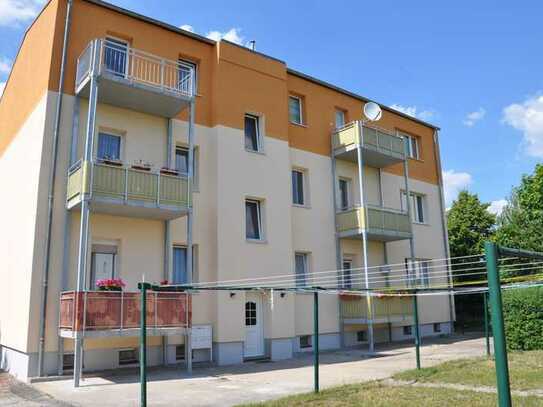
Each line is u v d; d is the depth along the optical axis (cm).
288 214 1739
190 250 1373
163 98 1407
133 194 1286
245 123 1741
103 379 1179
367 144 1942
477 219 3234
